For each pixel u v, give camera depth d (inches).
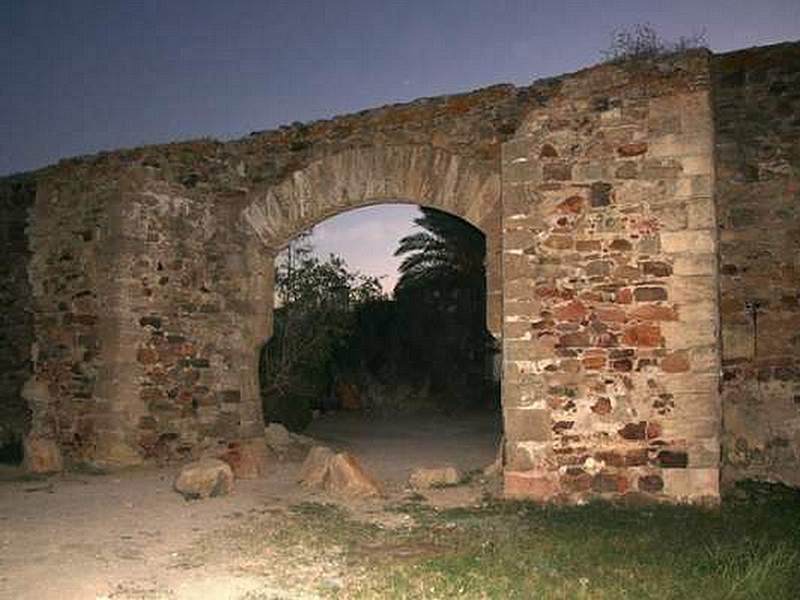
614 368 259.9
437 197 321.4
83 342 348.8
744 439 265.6
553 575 175.9
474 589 166.1
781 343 263.7
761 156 269.6
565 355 264.8
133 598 164.4
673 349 254.8
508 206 276.2
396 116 333.1
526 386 267.6
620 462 256.5
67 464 341.1
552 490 261.7
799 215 263.9
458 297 778.2
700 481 248.7
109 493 286.8
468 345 773.9
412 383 762.8
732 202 271.4
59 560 194.1
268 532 225.6
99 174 354.6
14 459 360.5
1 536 218.8
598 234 266.2
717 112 275.7
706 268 253.8
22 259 379.9
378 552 203.0
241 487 304.3
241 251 367.6
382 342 786.2
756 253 267.9
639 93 266.5
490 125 313.6
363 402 736.3
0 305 387.5
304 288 579.8
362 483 288.0
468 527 228.5
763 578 165.2
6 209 388.8
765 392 264.5
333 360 738.2
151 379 344.5
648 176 262.5
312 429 583.5
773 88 269.9
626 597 160.6
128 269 342.0
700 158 257.8
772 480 262.1
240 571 185.9
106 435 333.4
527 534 215.9
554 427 263.7
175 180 361.4
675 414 252.8
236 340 366.9
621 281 262.1
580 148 271.0
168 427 347.9
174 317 354.9
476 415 704.4
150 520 242.5
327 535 220.5
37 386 359.9
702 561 181.9
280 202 358.3
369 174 336.8
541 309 268.8
